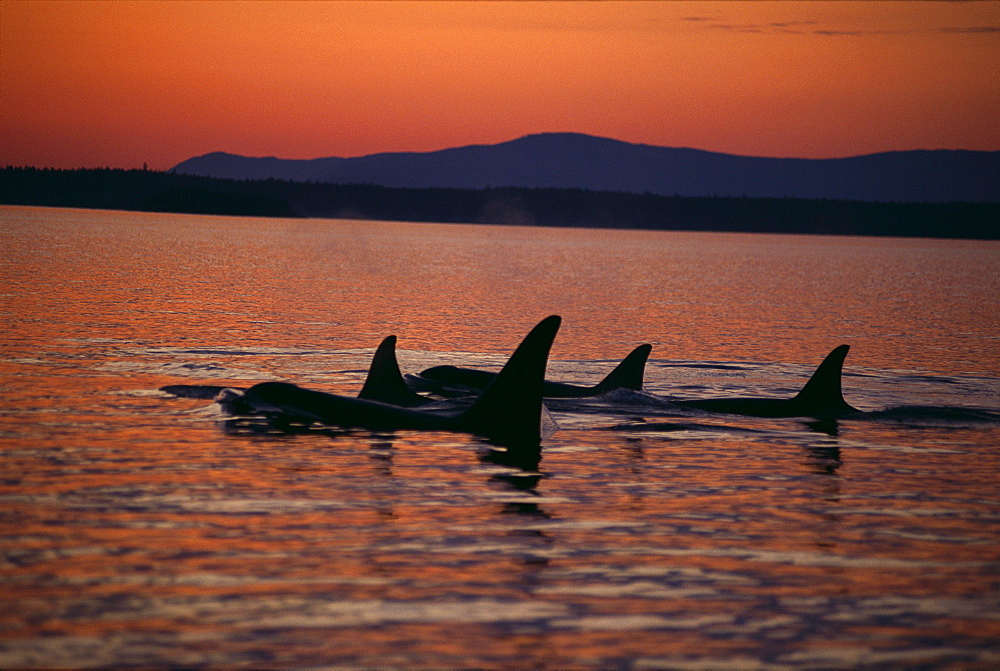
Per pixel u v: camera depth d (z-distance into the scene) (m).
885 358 108.06
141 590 26.80
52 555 29.73
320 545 31.56
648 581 28.80
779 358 105.19
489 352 100.88
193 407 59.16
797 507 39.22
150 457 45.00
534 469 45.09
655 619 25.69
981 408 72.62
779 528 35.62
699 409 66.00
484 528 34.22
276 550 30.86
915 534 35.16
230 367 80.75
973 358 109.25
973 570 30.64
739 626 25.31
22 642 23.02
